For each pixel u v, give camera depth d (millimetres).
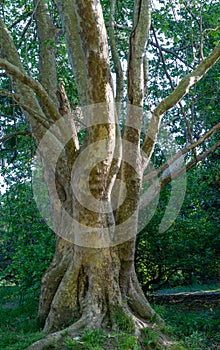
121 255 6805
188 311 9562
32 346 5754
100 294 6520
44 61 9211
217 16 8664
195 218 10211
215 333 7457
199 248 9422
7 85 11789
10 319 8023
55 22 10844
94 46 5957
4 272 10359
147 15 7066
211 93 11102
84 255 6664
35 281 9180
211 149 8297
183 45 11625
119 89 7969
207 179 10930
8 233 10664
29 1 11078
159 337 6305
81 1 5840
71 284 6703
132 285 6992
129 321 6324
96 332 6031
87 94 6207
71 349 5703
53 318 6645
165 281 10008
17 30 11469
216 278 10758
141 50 6965
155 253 9438
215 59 7195
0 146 11547
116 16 10805
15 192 10938
